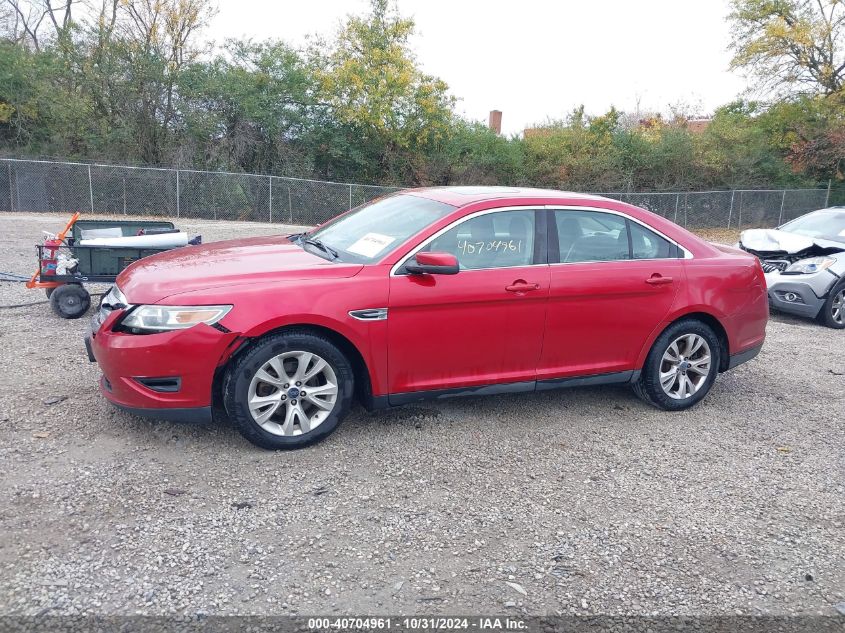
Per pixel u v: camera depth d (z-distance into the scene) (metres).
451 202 4.68
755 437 4.92
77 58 22.69
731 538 3.54
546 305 4.63
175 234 7.13
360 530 3.38
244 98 23.94
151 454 4.01
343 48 26.41
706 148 30.89
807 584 3.18
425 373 4.41
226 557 3.08
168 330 3.84
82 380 5.12
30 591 2.76
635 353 5.04
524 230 4.68
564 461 4.32
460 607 2.86
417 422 4.78
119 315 3.97
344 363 4.19
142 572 2.93
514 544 3.35
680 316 5.14
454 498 3.76
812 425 5.23
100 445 4.07
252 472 3.88
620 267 4.88
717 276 5.23
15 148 22.28
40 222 17.23
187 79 23.38
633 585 3.09
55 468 3.76
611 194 26.77
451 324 4.39
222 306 3.89
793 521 3.75
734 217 27.61
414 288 4.25
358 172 26.66
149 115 23.08
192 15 23.94
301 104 25.59
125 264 6.98
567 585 3.06
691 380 5.36
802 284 8.92
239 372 3.94
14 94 21.88
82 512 3.36
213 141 23.95
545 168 28.95
